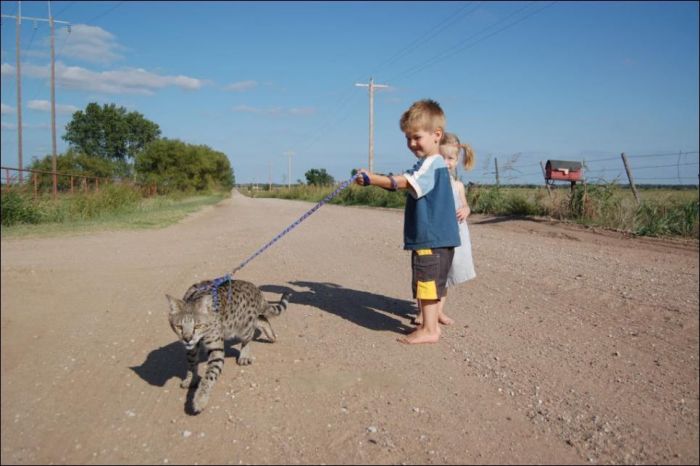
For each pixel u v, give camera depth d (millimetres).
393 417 4242
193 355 4645
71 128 55344
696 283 8570
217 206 32719
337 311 7074
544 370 5191
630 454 3783
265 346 5801
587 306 7320
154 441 3900
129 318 6527
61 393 4633
